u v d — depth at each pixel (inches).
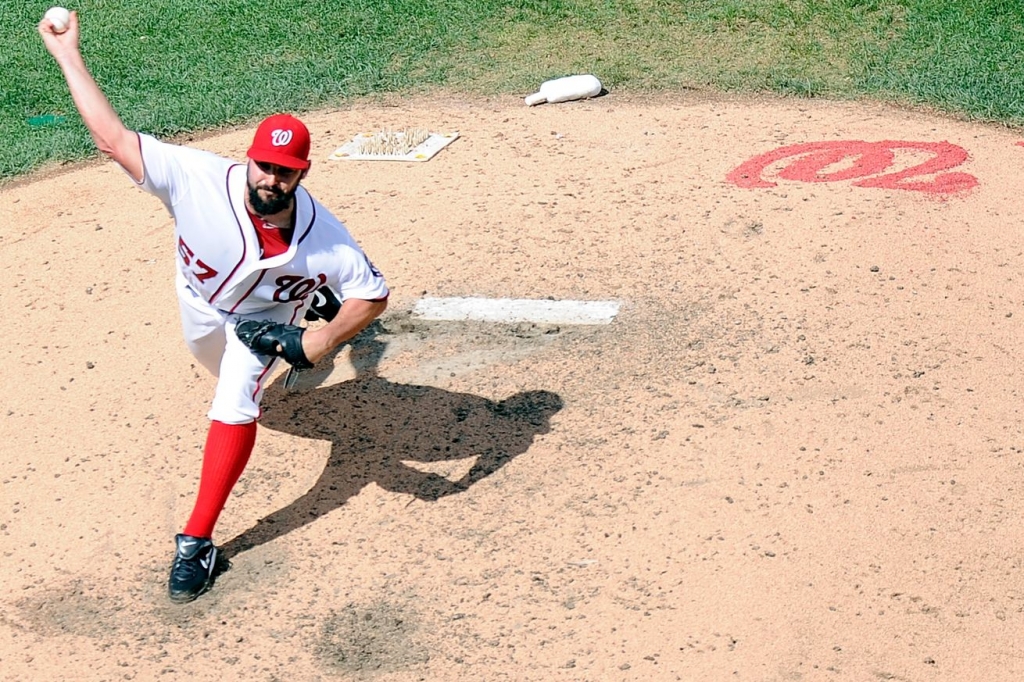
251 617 685.3
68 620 691.4
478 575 702.5
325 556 727.1
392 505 766.5
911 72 1454.2
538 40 1587.1
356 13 1672.0
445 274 1036.5
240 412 706.2
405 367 909.8
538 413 845.8
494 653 645.9
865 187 1135.0
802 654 628.1
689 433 808.9
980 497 731.4
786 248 1030.4
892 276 980.6
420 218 1129.4
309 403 872.3
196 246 697.0
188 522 718.5
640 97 1438.2
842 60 1492.4
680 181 1176.8
